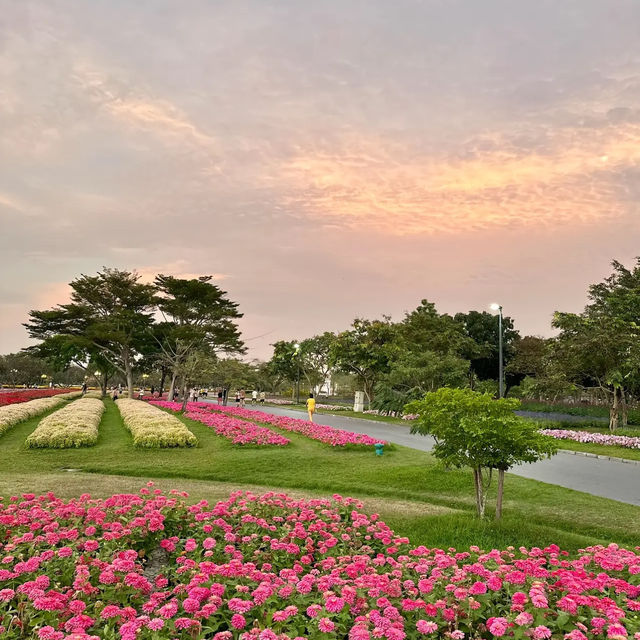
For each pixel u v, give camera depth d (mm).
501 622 3111
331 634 3057
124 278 42938
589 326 22422
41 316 41406
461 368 29266
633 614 3590
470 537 6816
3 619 3326
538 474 12594
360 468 12953
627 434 19953
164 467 12586
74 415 21516
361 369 39688
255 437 16875
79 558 4297
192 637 3111
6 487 9695
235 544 5199
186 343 41406
